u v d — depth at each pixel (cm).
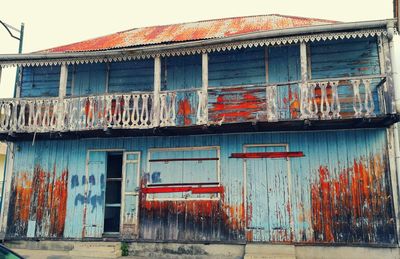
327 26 902
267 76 1095
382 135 975
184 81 1157
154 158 1110
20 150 1208
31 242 1134
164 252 1044
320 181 989
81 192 1135
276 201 1005
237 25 1298
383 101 920
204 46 993
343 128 995
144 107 1032
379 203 943
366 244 930
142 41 1196
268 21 1300
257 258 888
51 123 1073
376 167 961
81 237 1103
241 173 1042
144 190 1094
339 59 1055
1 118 1105
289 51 1095
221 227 1023
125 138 1141
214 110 1080
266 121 930
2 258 554
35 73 1291
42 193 1162
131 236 1071
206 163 1073
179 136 1105
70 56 1076
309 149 1013
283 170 1019
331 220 962
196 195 1058
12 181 1190
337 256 941
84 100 1070
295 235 975
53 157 1180
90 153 1156
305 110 914
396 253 912
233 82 1115
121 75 1222
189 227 1044
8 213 1167
